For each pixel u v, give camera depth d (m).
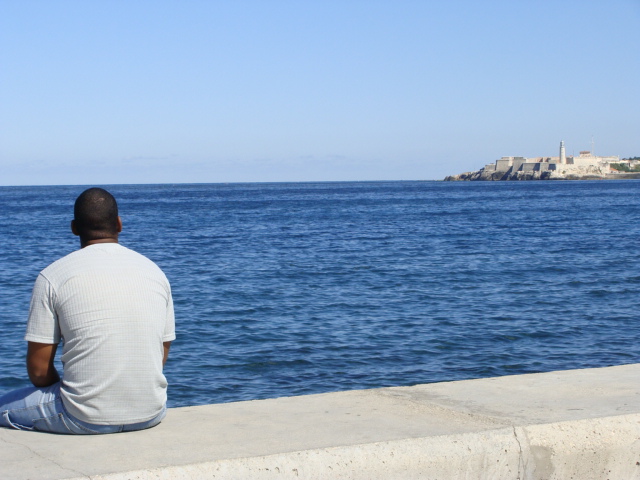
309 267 22.95
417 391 4.30
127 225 48.34
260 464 3.04
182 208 78.75
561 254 26.27
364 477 3.15
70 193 171.88
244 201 101.94
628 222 45.50
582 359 10.78
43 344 3.37
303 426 3.56
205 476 2.96
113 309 3.33
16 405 3.53
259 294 17.33
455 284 18.70
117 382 3.35
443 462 3.27
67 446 3.27
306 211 68.31
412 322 13.57
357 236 36.44
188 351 11.36
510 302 15.78
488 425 3.49
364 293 17.31
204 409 3.96
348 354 11.12
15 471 2.92
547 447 3.44
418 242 32.41
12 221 54.12
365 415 3.77
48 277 3.35
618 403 3.88
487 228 41.50
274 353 11.20
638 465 3.57
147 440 3.34
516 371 10.14
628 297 16.36
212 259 25.91
